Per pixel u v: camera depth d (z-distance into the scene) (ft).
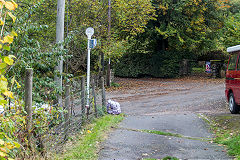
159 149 20.26
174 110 42.88
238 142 20.10
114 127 27.66
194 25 95.35
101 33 67.41
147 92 65.98
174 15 92.99
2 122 10.74
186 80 90.33
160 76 102.63
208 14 99.14
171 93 62.75
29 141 14.32
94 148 19.76
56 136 18.39
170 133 25.35
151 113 40.63
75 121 23.73
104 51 67.15
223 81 81.30
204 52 119.44
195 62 107.55
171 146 21.08
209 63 97.66
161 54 102.73
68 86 21.58
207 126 28.71
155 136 24.23
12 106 13.82
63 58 22.35
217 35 100.53
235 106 34.63
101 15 67.41
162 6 89.10
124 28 81.41
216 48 106.83
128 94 63.67
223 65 91.30
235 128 25.80
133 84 84.07
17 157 13.08
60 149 18.54
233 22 54.85
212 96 55.36
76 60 57.16
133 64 108.68
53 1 55.77
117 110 36.68
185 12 94.89
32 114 15.14
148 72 105.91
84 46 54.13
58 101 23.90
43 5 49.49
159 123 30.81
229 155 18.47
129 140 22.63
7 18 17.39
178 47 98.43
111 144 21.16
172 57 100.63
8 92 9.12
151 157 18.37
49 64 21.15
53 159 15.99
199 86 72.84
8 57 9.01
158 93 63.52
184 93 61.77
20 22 18.16
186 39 95.96
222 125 28.25
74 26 55.26
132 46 97.04
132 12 71.92
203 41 99.50
